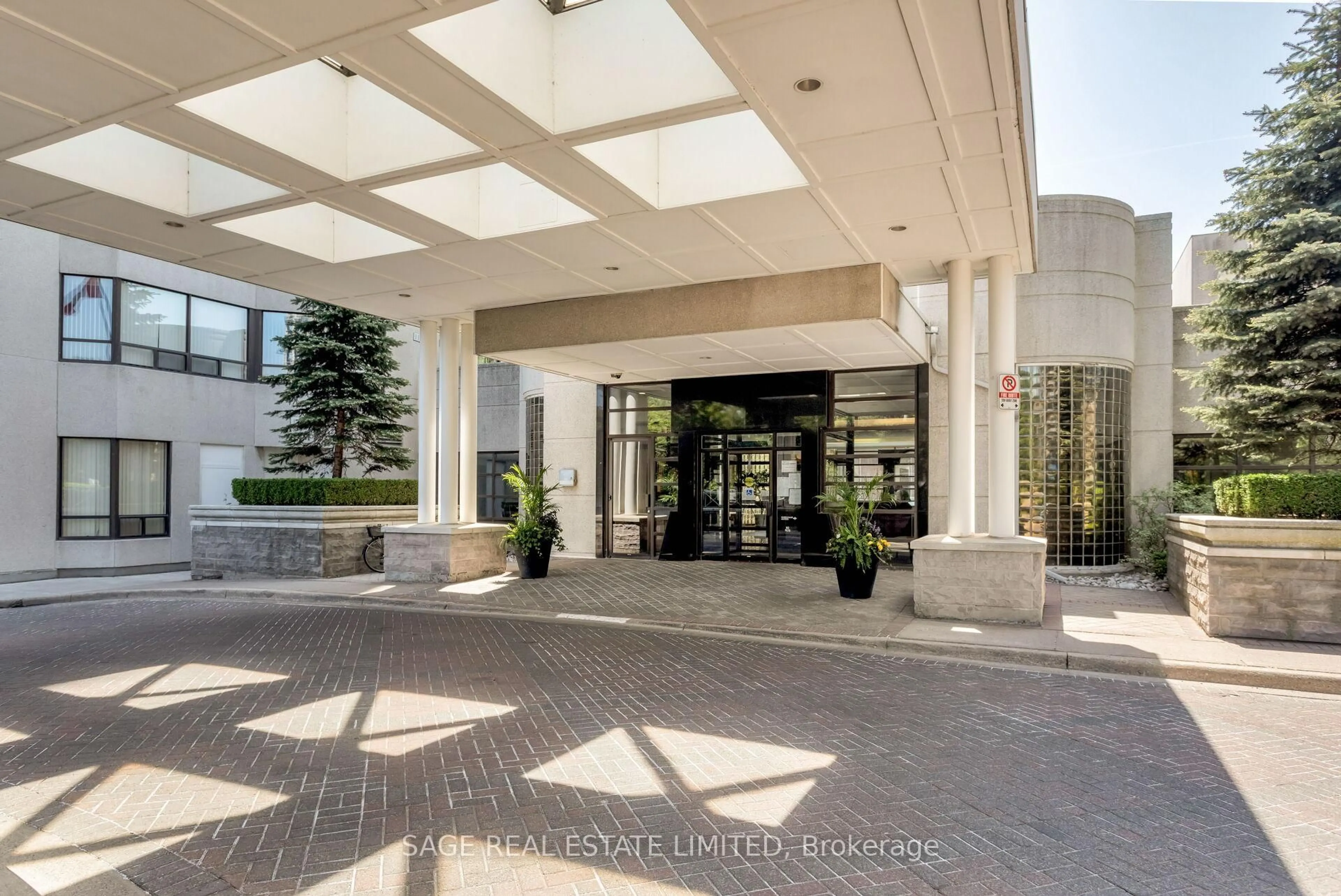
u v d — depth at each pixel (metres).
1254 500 8.80
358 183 7.51
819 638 8.87
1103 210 14.70
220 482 20.16
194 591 13.20
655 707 6.22
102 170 7.79
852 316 10.20
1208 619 8.62
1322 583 8.23
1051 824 4.07
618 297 11.69
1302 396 11.41
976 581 9.49
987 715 6.02
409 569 13.82
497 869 3.62
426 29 5.27
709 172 7.82
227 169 8.27
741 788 4.56
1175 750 5.23
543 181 7.38
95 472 17.78
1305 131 11.42
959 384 9.97
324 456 17.80
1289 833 3.98
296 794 4.53
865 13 4.83
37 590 13.96
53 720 6.02
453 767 4.94
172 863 3.72
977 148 6.67
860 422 14.96
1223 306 12.27
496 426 24.81
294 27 5.07
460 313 13.32
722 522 16.02
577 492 18.00
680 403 16.30
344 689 6.83
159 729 5.75
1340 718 6.02
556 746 5.32
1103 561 14.46
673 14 6.08
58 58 5.44
